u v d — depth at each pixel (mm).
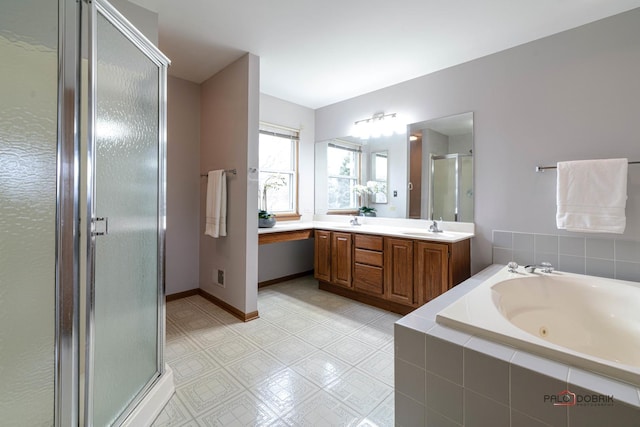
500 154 2553
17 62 1082
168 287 3152
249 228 2660
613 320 1813
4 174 1081
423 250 2557
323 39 2379
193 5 1952
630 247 2012
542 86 2334
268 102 3646
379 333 2418
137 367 1460
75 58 1097
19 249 1091
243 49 2537
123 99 1349
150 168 1572
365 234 2984
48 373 1086
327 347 2186
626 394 902
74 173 1104
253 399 1620
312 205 4191
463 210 2785
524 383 1043
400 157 3268
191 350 2133
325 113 4059
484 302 1546
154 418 1467
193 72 3016
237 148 2734
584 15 2041
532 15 2043
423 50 2539
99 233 1205
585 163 2062
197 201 3352
